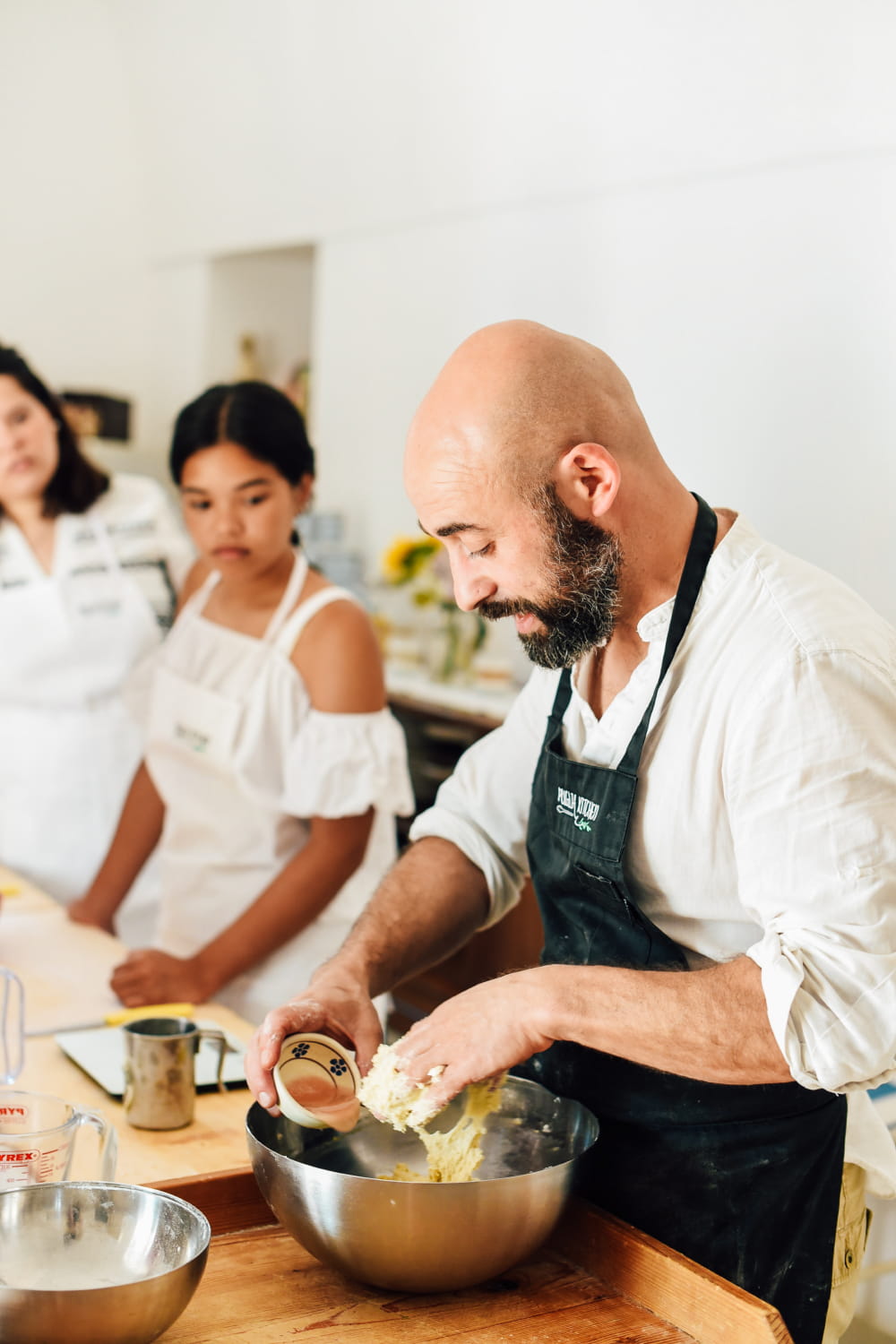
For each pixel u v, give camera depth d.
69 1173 1.19
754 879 1.14
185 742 2.22
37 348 5.43
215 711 2.17
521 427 1.17
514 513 1.19
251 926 2.02
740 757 1.15
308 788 2.08
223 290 5.37
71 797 3.00
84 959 2.08
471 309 4.07
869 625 1.19
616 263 3.54
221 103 4.80
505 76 3.65
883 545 2.90
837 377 2.98
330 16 4.10
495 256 3.97
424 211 4.18
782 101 2.97
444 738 3.78
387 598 4.48
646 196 3.44
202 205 5.22
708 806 1.21
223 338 5.40
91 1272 1.00
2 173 5.24
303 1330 1.04
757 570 1.22
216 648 2.21
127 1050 1.43
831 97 2.87
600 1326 1.08
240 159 4.88
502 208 3.92
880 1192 1.46
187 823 2.25
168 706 2.25
